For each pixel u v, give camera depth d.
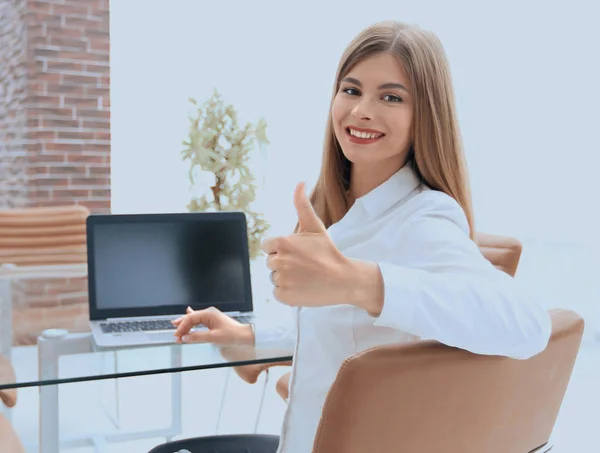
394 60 0.97
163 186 5.02
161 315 1.71
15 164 4.69
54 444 1.77
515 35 4.48
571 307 4.39
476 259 0.82
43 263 2.37
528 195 4.52
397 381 0.69
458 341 0.73
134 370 1.30
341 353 1.01
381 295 0.73
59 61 4.52
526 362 0.77
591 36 4.14
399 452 0.73
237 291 1.76
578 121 4.25
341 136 1.03
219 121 3.86
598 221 4.25
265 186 5.35
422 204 0.95
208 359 1.37
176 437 2.81
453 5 4.76
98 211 4.70
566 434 3.06
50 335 1.55
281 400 3.36
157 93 4.95
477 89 4.70
